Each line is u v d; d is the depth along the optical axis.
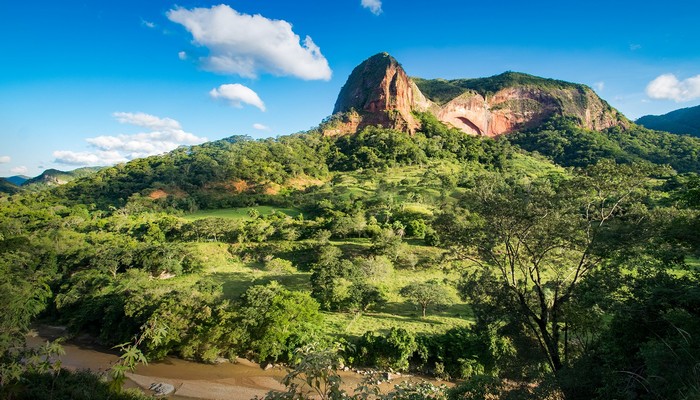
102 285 38.47
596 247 15.64
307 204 87.38
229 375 26.66
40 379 12.63
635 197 17.42
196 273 47.38
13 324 23.39
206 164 119.50
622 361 12.77
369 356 27.64
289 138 155.62
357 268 41.19
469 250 20.22
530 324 17.77
